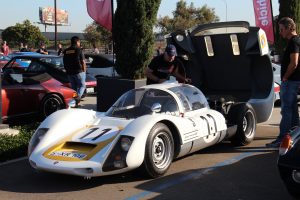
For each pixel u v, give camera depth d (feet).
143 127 17.07
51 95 31.60
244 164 20.07
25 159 21.45
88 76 45.03
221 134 21.61
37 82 31.40
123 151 16.49
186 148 19.07
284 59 22.04
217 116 21.63
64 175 18.66
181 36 27.40
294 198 15.49
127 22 31.37
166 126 18.06
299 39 21.57
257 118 25.62
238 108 23.45
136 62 31.60
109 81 31.76
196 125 19.75
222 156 21.53
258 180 17.71
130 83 30.76
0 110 26.21
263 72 26.63
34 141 18.30
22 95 30.09
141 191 16.49
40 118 31.83
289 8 56.90
